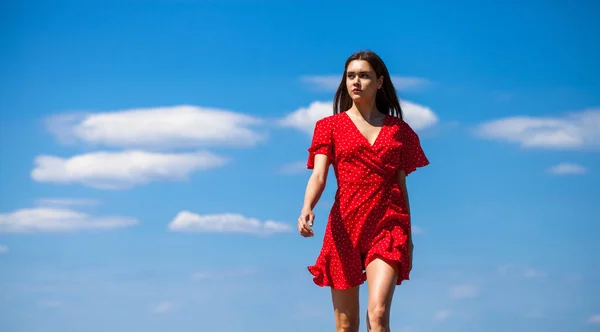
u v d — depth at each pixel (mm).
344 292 5730
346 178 5688
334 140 5738
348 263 5672
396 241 5582
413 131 5859
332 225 5738
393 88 5938
